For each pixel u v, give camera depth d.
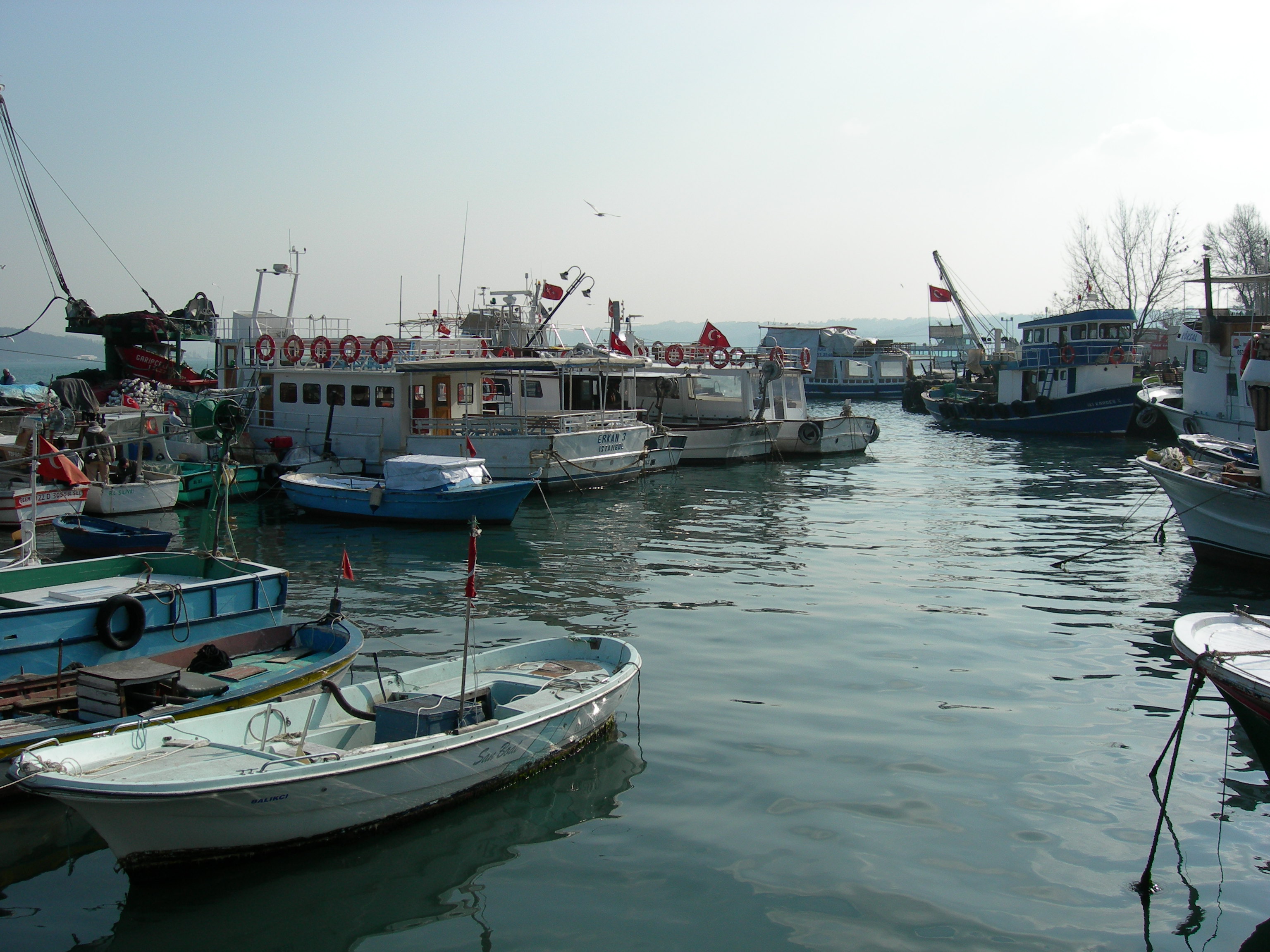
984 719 11.64
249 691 10.64
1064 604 17.02
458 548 21.92
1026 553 21.58
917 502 29.38
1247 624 11.26
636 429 32.91
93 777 8.12
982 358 72.62
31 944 7.37
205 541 15.21
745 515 26.86
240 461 29.83
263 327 35.00
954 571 19.64
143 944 7.38
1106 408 49.88
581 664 11.79
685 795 9.65
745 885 8.09
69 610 11.23
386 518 25.02
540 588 18.12
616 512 27.33
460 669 11.41
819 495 30.81
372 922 7.65
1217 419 34.44
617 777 10.05
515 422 29.12
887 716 11.71
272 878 8.27
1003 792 9.76
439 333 39.06
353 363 30.73
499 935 7.47
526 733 9.73
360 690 10.42
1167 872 8.34
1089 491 31.55
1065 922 7.63
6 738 9.18
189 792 7.67
